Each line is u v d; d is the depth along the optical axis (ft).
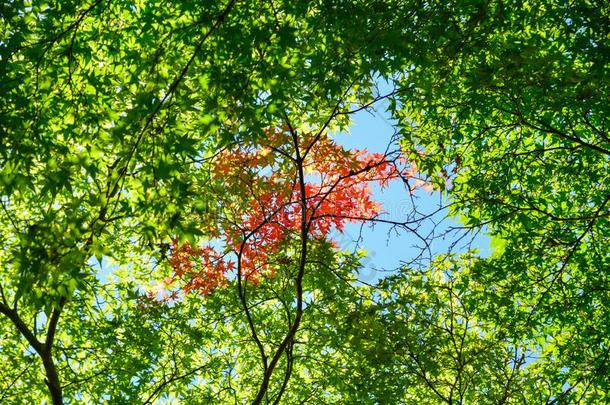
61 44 22.11
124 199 18.39
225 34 20.31
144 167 17.89
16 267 16.15
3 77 19.15
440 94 27.48
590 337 31.01
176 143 18.16
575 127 30.50
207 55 21.36
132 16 25.02
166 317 31.53
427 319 30.09
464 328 31.30
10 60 20.65
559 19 25.46
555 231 31.45
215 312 31.45
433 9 22.40
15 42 19.90
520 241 31.30
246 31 20.56
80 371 32.12
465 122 31.32
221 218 27.68
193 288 29.71
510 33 28.73
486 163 32.81
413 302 29.43
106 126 21.85
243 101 19.44
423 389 32.04
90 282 31.73
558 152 32.12
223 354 34.12
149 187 18.10
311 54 23.68
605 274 31.24
